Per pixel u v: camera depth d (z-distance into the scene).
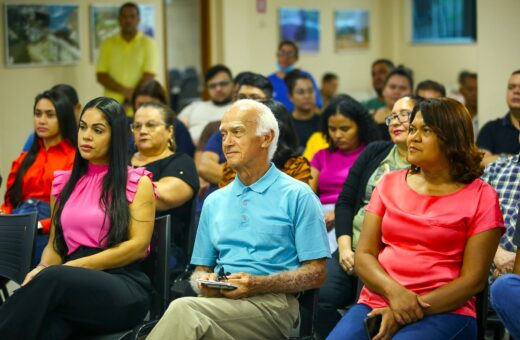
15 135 6.32
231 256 2.69
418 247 2.55
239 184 2.73
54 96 3.70
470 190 2.54
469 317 2.48
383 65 7.05
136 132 3.54
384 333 2.43
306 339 2.67
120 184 2.91
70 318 2.73
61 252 3.01
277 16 8.49
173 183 3.37
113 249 2.84
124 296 2.77
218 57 8.03
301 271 2.60
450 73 9.23
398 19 9.61
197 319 2.50
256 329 2.59
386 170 3.35
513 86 4.09
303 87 5.19
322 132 3.90
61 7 6.57
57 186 3.05
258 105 2.67
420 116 2.55
